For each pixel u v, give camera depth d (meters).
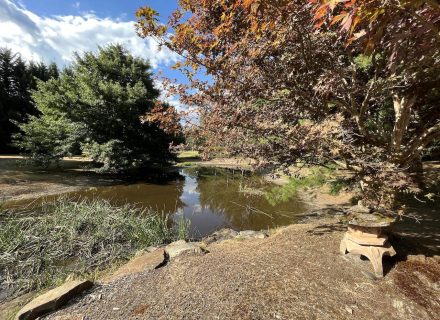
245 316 2.36
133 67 15.80
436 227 4.76
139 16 3.42
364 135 3.85
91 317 2.51
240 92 3.55
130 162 13.63
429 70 3.18
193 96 3.81
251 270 3.06
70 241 5.01
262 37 3.30
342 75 3.36
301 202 8.24
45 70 25.11
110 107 13.94
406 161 3.95
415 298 2.65
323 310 2.45
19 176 11.78
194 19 3.62
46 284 3.82
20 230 5.18
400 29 2.30
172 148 4.42
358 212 3.63
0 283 3.90
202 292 2.71
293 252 3.51
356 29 2.68
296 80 3.68
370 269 3.09
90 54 15.75
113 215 6.09
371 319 2.37
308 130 3.26
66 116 13.91
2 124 21.02
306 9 2.70
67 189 10.75
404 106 3.76
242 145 3.69
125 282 3.15
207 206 8.83
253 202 8.80
